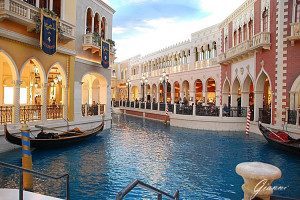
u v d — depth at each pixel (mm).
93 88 21234
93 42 17047
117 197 2246
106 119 20000
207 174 9336
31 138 11500
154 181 8555
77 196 7199
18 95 11914
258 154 12391
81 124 16609
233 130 19953
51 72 18234
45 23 12195
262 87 18250
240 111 20562
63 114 15320
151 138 16656
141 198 7227
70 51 15305
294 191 7887
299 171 9820
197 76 28969
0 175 8367
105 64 18266
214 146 14195
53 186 7816
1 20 10719
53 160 10609
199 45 28859
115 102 41125
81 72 16891
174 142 15297
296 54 14961
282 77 15461
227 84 24297
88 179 8562
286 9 15344
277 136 13094
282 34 15469
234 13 22047
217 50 26141
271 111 16234
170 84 34531
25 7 11492
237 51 20266
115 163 10547
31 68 16312
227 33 23891
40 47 12062
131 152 12562
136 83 42812
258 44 16719
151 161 10992
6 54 11266
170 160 11195
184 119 21906
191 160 11234
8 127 11273
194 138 16734
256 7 18469
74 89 16156
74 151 12352
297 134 13742
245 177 2002
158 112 27703
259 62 17828
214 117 20297
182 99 31938
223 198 7293
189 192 7699
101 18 19078
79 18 16547
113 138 16422
